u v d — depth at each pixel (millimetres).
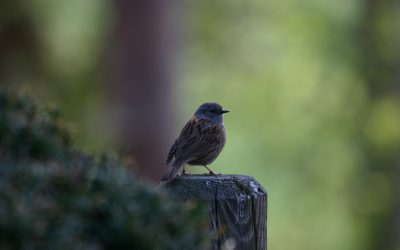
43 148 4555
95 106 19297
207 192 5395
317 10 20406
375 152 19797
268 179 21125
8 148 4500
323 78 20297
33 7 18969
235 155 21359
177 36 16781
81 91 19422
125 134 15992
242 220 5363
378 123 19688
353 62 19812
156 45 16156
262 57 21672
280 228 21031
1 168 4133
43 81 19219
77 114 19312
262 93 21484
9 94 4914
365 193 19938
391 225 19750
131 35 16109
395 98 19609
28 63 19094
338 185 20422
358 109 20000
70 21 19234
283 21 21172
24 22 18969
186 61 20266
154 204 4254
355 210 20078
